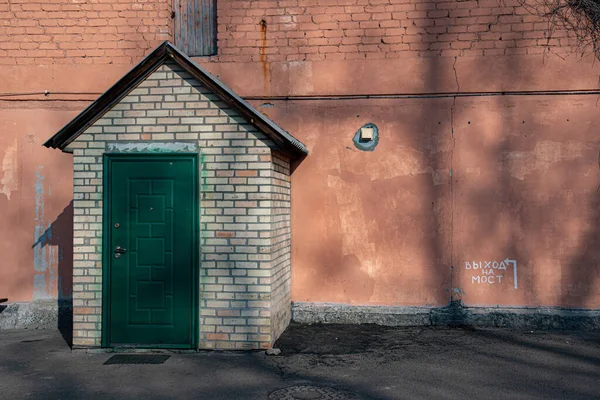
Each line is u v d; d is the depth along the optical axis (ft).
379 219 25.73
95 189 21.08
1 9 27.14
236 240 20.61
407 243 25.57
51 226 26.55
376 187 25.80
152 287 20.77
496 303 25.16
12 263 26.53
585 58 25.07
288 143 20.74
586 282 24.82
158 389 16.76
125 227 20.89
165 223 20.83
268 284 20.48
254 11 26.50
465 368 18.70
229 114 20.81
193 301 20.63
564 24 25.18
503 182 25.30
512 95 25.36
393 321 25.09
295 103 26.25
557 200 25.07
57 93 26.86
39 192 26.68
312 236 25.99
